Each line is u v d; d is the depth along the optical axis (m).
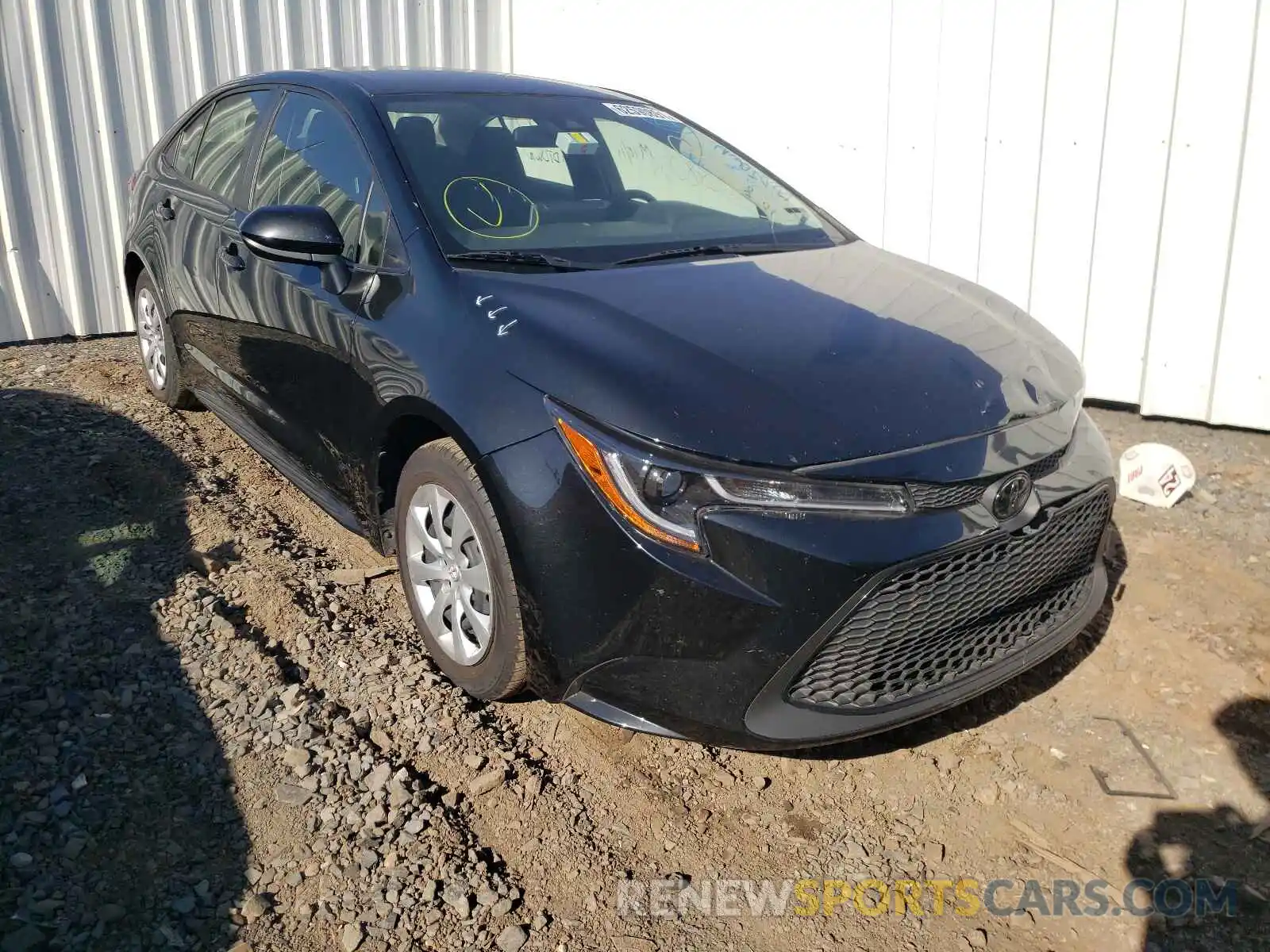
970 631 2.58
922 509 2.37
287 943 2.17
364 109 3.45
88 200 6.11
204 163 4.39
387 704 2.96
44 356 5.84
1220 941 2.34
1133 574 3.93
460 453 2.74
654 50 6.91
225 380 4.15
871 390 2.49
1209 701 3.20
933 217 5.89
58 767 2.58
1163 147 5.12
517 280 2.88
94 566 3.51
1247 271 5.05
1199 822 2.71
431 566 2.97
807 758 2.91
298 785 2.61
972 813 2.73
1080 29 5.20
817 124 6.21
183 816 2.48
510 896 2.34
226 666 3.04
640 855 2.52
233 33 6.46
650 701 2.40
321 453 3.42
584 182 3.60
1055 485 2.65
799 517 2.28
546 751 2.84
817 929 2.34
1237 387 5.21
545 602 2.45
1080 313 5.55
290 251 3.08
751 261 3.30
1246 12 4.77
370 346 2.99
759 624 2.27
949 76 5.64
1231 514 4.44
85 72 5.93
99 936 2.14
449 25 7.61
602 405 2.39
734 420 2.33
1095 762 2.93
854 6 5.91
